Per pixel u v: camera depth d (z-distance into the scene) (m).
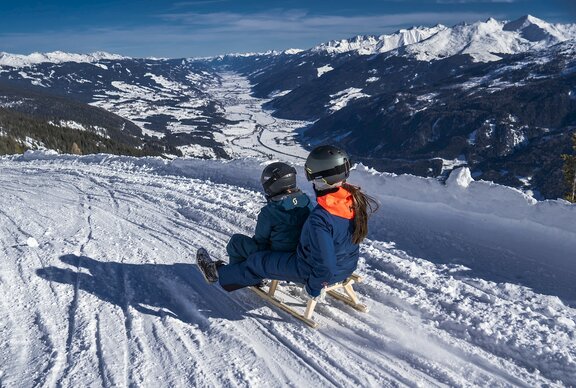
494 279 4.14
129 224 6.41
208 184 8.73
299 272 3.43
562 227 4.77
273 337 3.40
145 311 3.84
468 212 5.70
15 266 4.77
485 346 3.13
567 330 3.20
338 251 3.27
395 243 5.15
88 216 6.88
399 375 2.91
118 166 12.02
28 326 3.59
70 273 4.62
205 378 2.92
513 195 5.36
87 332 3.47
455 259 4.61
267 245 3.76
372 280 4.21
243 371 2.98
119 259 5.02
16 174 11.42
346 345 3.27
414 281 4.14
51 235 5.92
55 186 9.37
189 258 5.05
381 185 6.90
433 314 3.56
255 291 4.01
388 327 3.46
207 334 3.46
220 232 5.91
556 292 3.82
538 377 2.80
